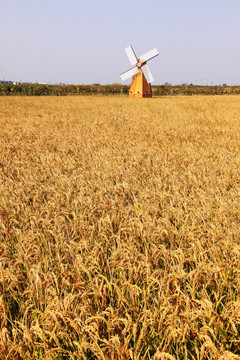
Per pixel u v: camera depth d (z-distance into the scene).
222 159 8.98
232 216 4.99
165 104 34.41
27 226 4.88
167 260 3.73
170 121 19.41
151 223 4.54
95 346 2.54
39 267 3.46
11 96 59.44
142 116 22.55
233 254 3.77
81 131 15.33
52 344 2.77
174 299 3.03
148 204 5.40
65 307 2.77
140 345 2.78
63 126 17.27
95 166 8.65
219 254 3.89
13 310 3.44
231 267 3.54
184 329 2.65
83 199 5.66
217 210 5.25
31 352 2.68
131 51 57.38
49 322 2.80
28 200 5.97
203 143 11.84
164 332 2.79
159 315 3.02
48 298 3.16
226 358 2.34
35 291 3.29
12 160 9.42
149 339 2.84
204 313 2.94
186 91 75.44
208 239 4.07
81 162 8.89
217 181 6.87
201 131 15.16
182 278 3.30
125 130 15.65
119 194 6.19
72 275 3.39
